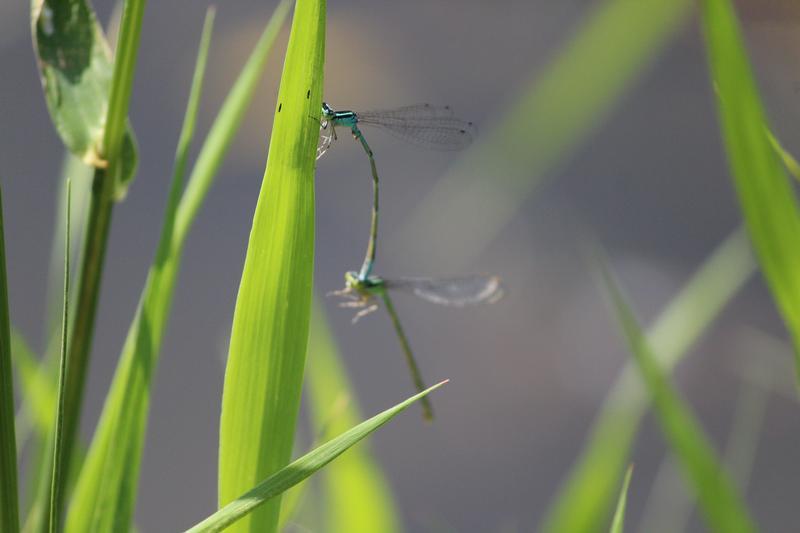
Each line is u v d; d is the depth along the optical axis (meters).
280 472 0.94
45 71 1.14
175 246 1.15
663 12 1.15
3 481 0.96
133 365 1.15
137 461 1.15
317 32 1.13
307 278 1.14
